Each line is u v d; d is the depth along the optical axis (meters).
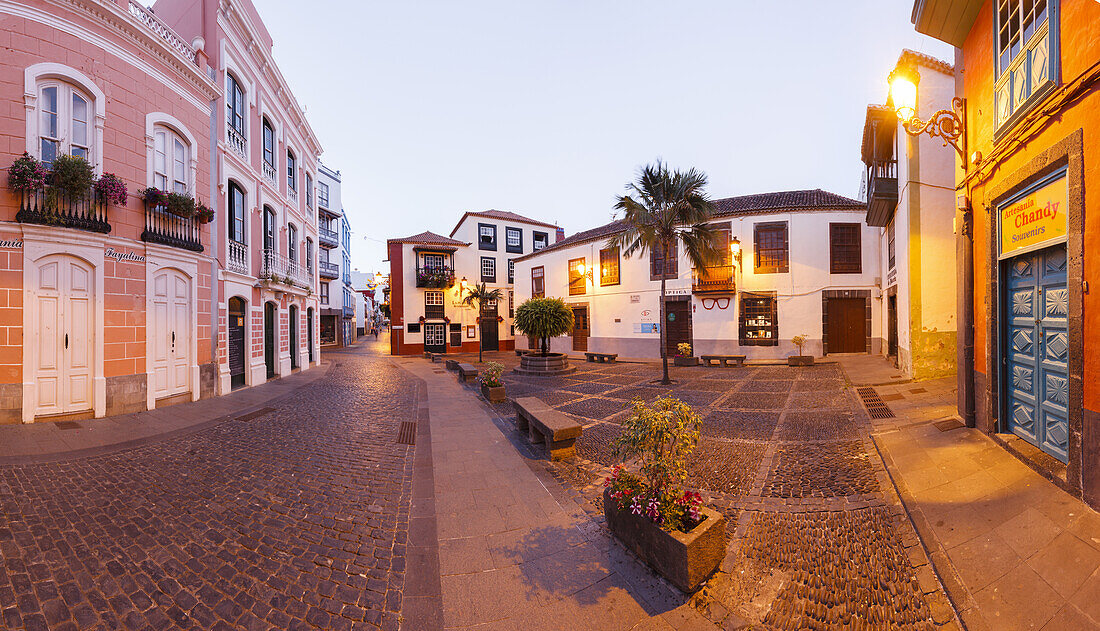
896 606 2.71
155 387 8.59
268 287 13.11
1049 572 2.68
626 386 12.16
